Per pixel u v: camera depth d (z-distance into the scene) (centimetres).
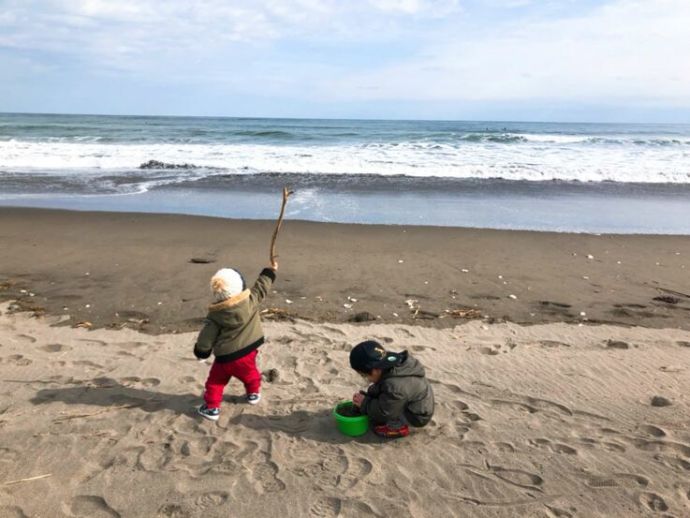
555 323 605
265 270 416
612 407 417
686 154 2319
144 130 3944
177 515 296
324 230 1030
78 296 661
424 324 597
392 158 2106
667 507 304
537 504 307
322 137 3319
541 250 914
